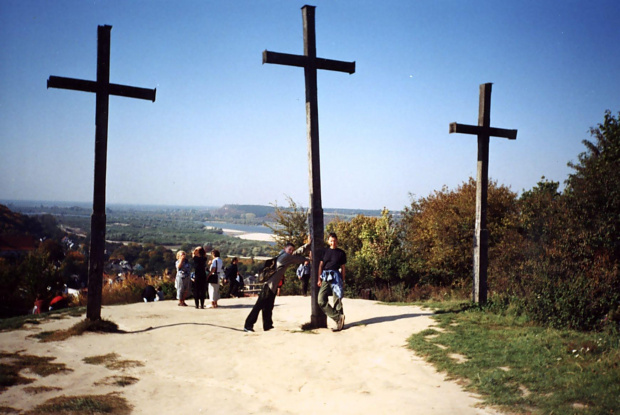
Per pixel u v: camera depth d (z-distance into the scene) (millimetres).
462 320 10219
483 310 11305
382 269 24078
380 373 7043
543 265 11391
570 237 12914
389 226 26734
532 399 5461
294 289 25250
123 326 10938
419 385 6383
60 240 98312
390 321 10367
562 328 9141
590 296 9625
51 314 12547
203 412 5844
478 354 7473
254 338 9438
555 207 14422
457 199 22734
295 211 28984
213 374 7344
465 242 21750
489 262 16344
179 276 14922
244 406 6031
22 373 7234
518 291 11562
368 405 5727
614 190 13625
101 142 10445
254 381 6977
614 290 10109
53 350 8672
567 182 15438
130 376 7223
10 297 24000
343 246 29797
